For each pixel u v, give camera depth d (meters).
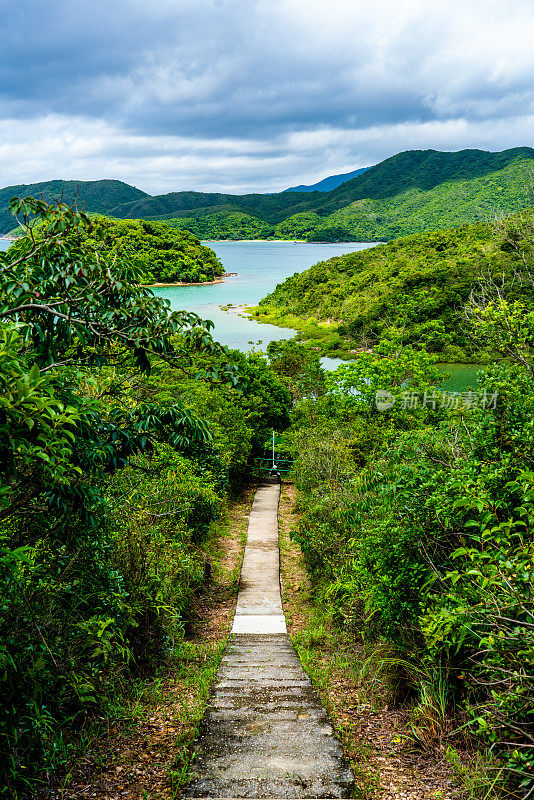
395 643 4.47
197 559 9.03
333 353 52.09
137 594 5.37
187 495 8.23
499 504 3.58
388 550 4.45
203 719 3.90
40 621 3.52
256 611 8.46
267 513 15.87
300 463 13.03
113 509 5.23
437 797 2.86
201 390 16.41
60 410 2.61
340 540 7.97
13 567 2.80
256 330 65.81
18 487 3.10
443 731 3.45
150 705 4.40
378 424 14.54
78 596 4.16
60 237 3.83
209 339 4.04
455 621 3.16
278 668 5.56
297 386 30.81
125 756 3.46
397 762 3.30
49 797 2.96
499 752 3.00
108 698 4.12
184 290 109.50
